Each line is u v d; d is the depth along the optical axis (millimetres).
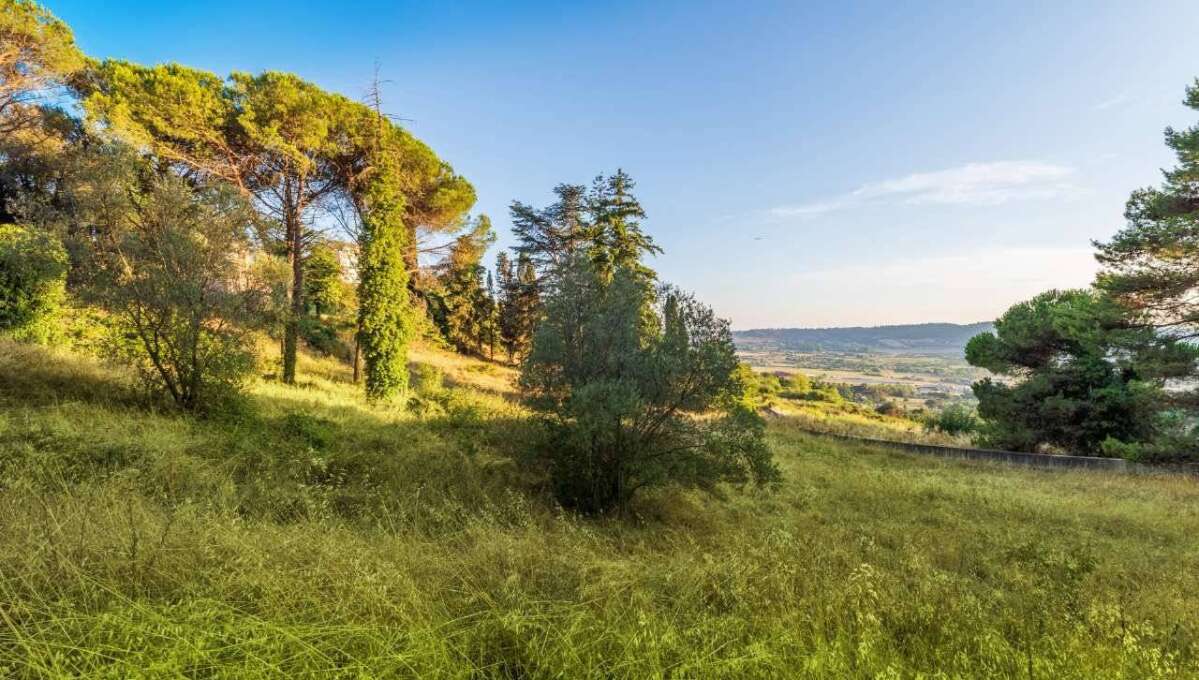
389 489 6363
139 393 9750
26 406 7723
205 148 16891
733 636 2859
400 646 2457
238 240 10391
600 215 23234
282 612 2613
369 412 12711
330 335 25984
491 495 6910
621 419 6945
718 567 3945
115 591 2469
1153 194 14906
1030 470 15312
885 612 3416
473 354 39281
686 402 7168
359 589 2824
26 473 4781
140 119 15727
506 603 3051
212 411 9531
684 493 8078
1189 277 14297
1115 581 5121
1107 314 16062
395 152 18828
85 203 9516
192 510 4008
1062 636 3182
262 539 3605
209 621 2359
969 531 7207
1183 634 3506
